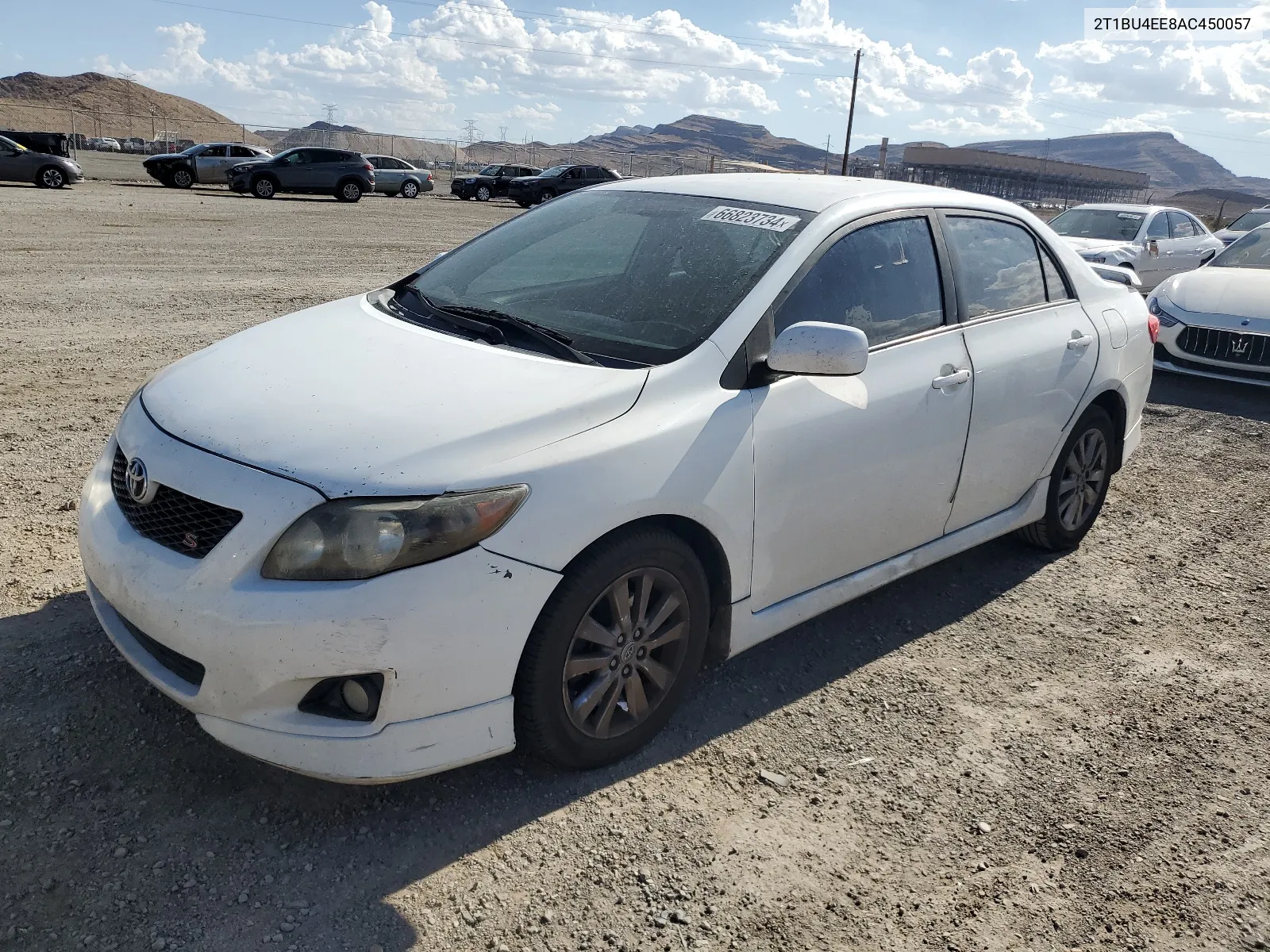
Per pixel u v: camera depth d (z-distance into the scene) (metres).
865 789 2.94
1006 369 3.95
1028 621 4.12
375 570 2.36
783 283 3.20
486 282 3.58
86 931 2.20
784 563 3.26
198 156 30.50
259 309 9.88
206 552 2.45
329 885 2.40
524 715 2.68
